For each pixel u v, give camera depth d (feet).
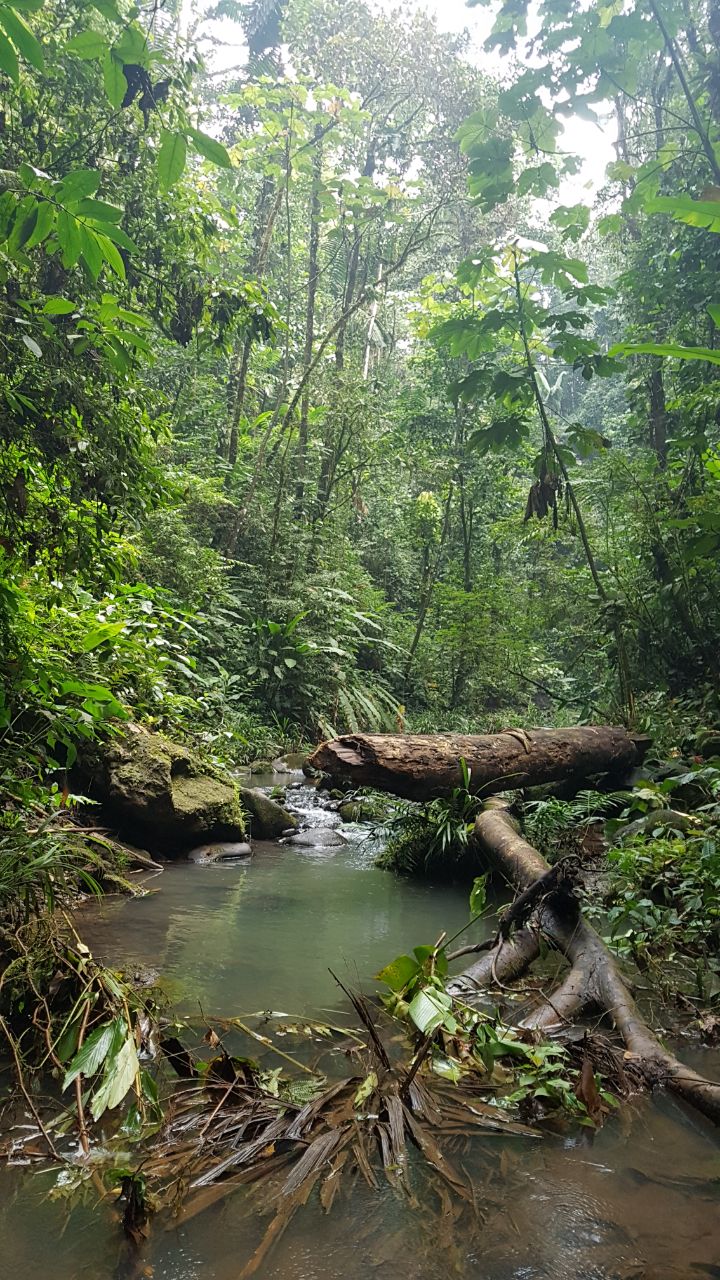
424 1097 6.50
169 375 45.44
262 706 37.01
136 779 15.87
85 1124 5.99
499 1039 7.11
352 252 55.98
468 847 15.72
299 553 42.32
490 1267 4.50
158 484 13.04
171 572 32.07
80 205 6.13
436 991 7.70
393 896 14.29
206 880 14.92
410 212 58.44
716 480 23.11
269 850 18.38
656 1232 4.87
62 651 13.60
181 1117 6.12
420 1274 4.43
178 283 17.46
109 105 16.07
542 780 18.01
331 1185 5.28
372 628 46.47
